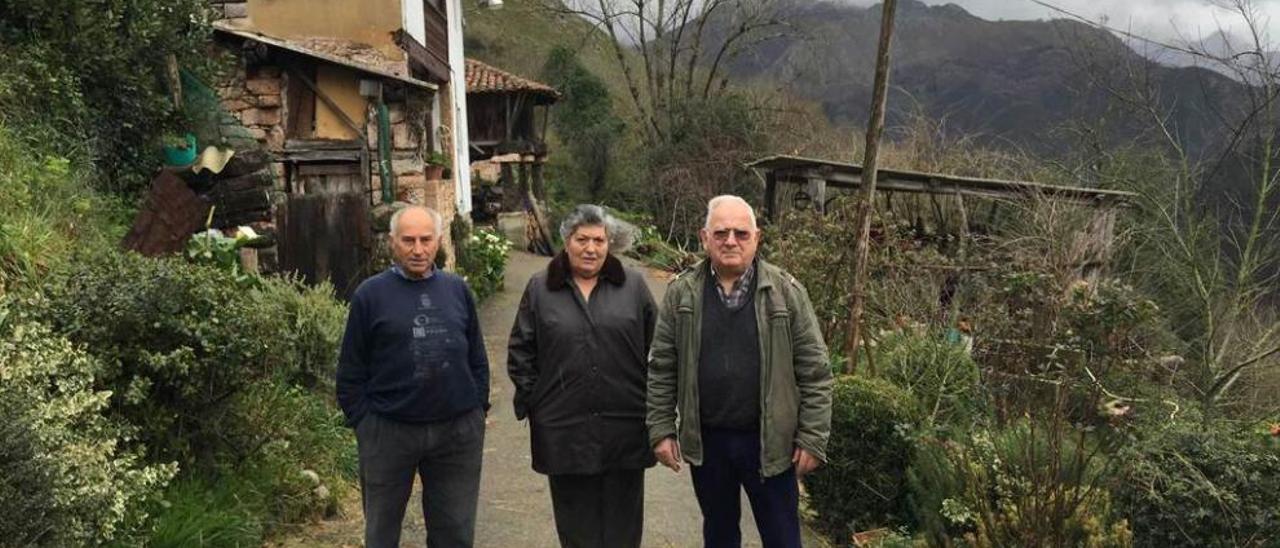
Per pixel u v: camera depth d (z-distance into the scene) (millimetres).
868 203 6965
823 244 8734
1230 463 4340
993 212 15180
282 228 8281
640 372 3615
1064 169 17438
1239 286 12141
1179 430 4684
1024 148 18125
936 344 7191
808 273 8523
